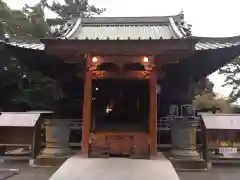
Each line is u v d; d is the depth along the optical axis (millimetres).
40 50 10703
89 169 7367
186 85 13117
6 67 17797
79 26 11617
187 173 8438
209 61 11570
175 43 7883
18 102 19078
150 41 7898
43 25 23562
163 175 6922
